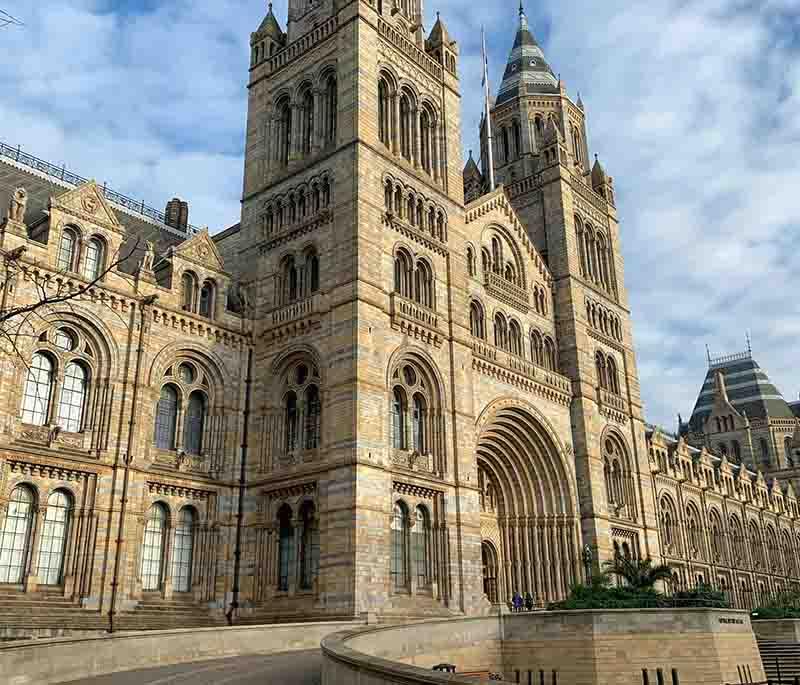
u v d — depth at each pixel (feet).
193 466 159.33
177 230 219.20
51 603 131.34
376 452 151.74
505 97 280.10
